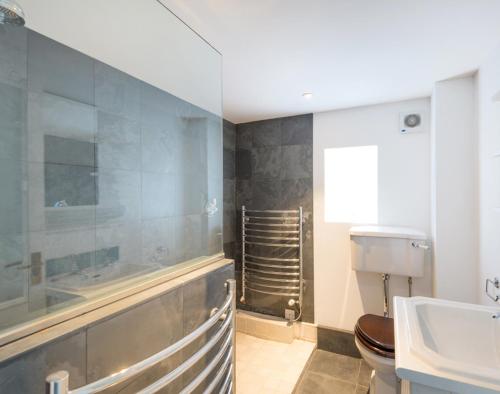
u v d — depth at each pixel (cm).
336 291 247
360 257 217
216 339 106
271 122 271
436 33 130
